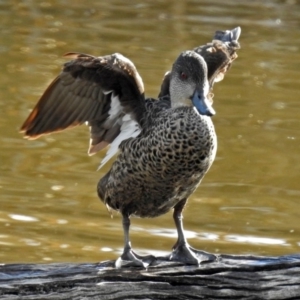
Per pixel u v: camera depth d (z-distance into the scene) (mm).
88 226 13508
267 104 20500
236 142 18000
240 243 13055
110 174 9227
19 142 17656
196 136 8594
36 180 15578
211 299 8227
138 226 13625
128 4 31000
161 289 8188
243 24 27609
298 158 17219
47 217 13805
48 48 24859
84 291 8094
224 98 20828
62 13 29422
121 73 8930
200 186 15750
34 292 8031
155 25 27750
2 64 23031
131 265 8422
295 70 23156
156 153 8719
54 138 18109
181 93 8742
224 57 9602
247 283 8242
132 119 9125
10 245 12625
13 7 29906
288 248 12883
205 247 12828
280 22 28062
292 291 8211
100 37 26219
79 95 9164
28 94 20531
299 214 14430
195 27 27359
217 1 30891
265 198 15180
